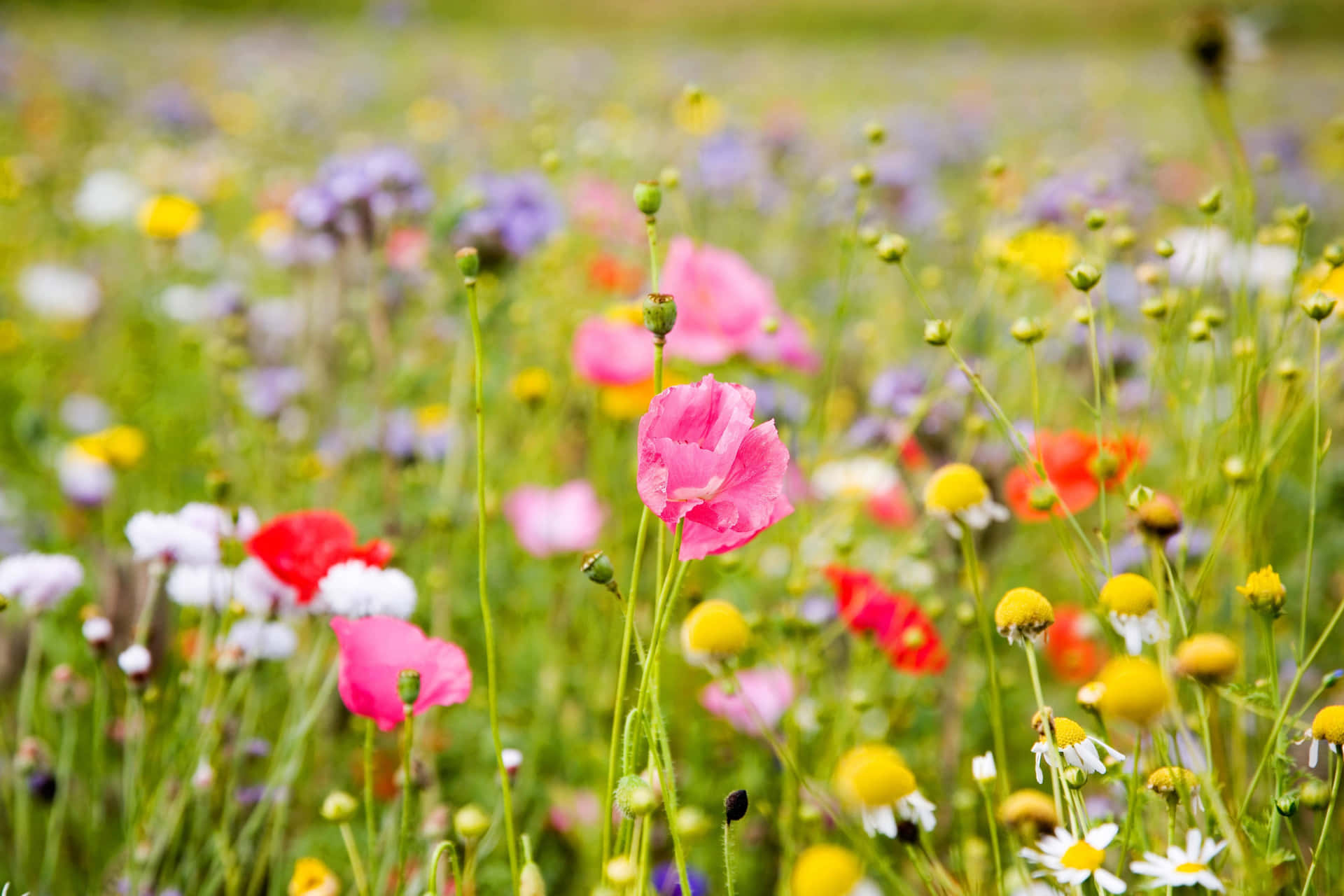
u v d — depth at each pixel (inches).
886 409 69.2
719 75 354.0
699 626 51.8
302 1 593.3
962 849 57.6
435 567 67.1
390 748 62.8
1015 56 537.6
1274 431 58.6
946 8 682.2
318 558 55.7
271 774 61.2
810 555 64.0
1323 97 325.7
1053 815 51.2
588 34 595.5
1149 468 77.2
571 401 78.9
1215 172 102.6
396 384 77.3
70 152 172.7
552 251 90.8
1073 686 64.4
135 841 56.2
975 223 131.9
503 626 74.4
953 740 60.9
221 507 58.0
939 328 54.2
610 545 72.5
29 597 58.2
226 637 59.1
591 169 110.1
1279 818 51.6
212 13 564.4
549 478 78.8
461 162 151.9
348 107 231.0
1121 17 661.9
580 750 63.7
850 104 293.7
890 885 58.1
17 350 109.3
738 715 61.7
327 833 60.5
